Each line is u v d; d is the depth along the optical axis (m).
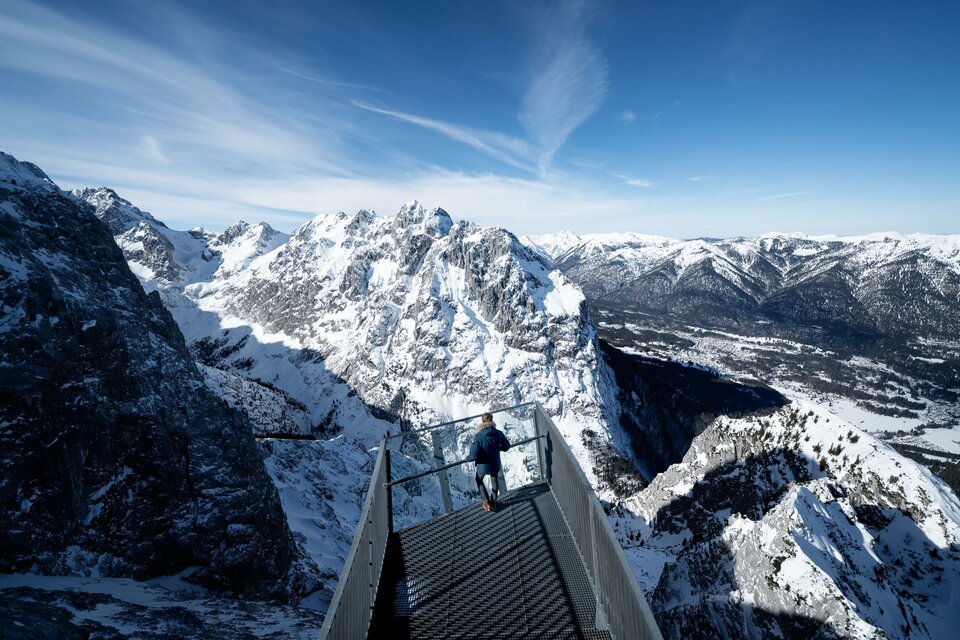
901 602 36.81
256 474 43.06
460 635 6.66
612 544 6.34
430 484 10.38
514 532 9.10
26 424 29.28
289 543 45.34
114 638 18.02
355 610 5.94
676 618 41.50
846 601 31.89
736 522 46.00
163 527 35.03
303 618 30.38
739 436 83.69
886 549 51.25
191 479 38.16
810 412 76.00
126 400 36.41
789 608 34.28
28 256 35.56
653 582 62.09
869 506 56.94
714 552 45.28
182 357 47.53
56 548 29.02
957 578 45.25
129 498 34.09
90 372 34.53
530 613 6.99
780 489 70.62
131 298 48.41
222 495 38.94
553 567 8.01
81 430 32.28
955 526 50.28
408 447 10.13
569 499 9.14
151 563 33.50
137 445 36.09
